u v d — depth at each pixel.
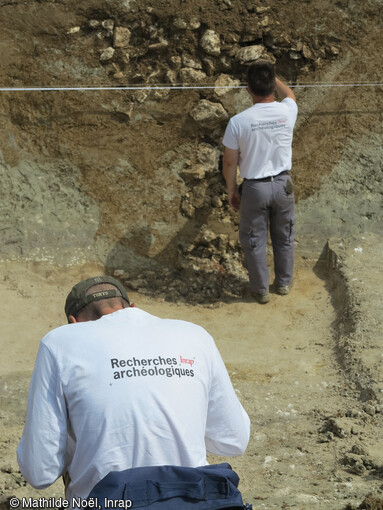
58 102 6.21
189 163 6.35
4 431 4.32
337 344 5.39
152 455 2.04
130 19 6.21
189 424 2.10
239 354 5.40
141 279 6.32
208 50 6.22
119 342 2.15
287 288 6.11
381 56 6.43
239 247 6.41
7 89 6.17
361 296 5.67
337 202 6.48
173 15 6.20
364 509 2.94
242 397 4.75
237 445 2.31
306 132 6.44
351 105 6.46
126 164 6.34
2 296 5.93
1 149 6.23
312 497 3.29
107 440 2.03
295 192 6.46
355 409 4.39
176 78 6.28
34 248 6.28
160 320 2.30
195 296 6.19
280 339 5.60
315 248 6.47
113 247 6.37
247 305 6.04
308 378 5.00
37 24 6.13
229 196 5.81
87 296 2.36
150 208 6.38
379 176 6.49
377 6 6.36
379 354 4.97
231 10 6.25
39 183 6.30
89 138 6.29
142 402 2.06
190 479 1.99
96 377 2.08
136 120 6.29
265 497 3.37
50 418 2.07
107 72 6.25
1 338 5.47
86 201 6.34
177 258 6.40
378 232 6.46
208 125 6.30
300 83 6.41
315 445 4.03
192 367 2.18
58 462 2.10
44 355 2.13
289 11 6.29
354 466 3.64
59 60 6.20
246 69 6.31
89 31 6.21
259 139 5.50
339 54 6.41
